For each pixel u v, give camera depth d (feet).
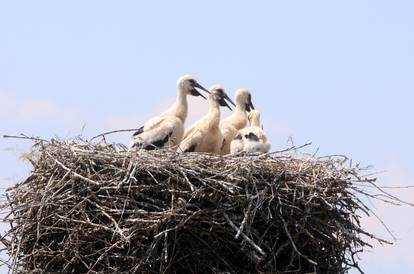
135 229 56.29
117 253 57.11
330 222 58.54
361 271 59.31
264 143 66.39
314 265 58.18
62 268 58.54
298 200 58.08
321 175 58.95
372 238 58.95
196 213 56.44
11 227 58.54
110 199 57.36
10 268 58.13
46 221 57.93
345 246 59.16
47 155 59.06
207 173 57.82
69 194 57.67
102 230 56.95
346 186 59.00
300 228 57.93
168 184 57.41
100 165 58.34
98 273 57.00
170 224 56.85
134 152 58.90
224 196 57.31
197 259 57.77
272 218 57.77
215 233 57.57
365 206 59.16
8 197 59.00
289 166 59.16
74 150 58.85
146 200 57.62
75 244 57.16
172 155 59.06
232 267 58.39
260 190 57.93
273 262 58.54
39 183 58.95
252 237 57.57
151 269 57.57
